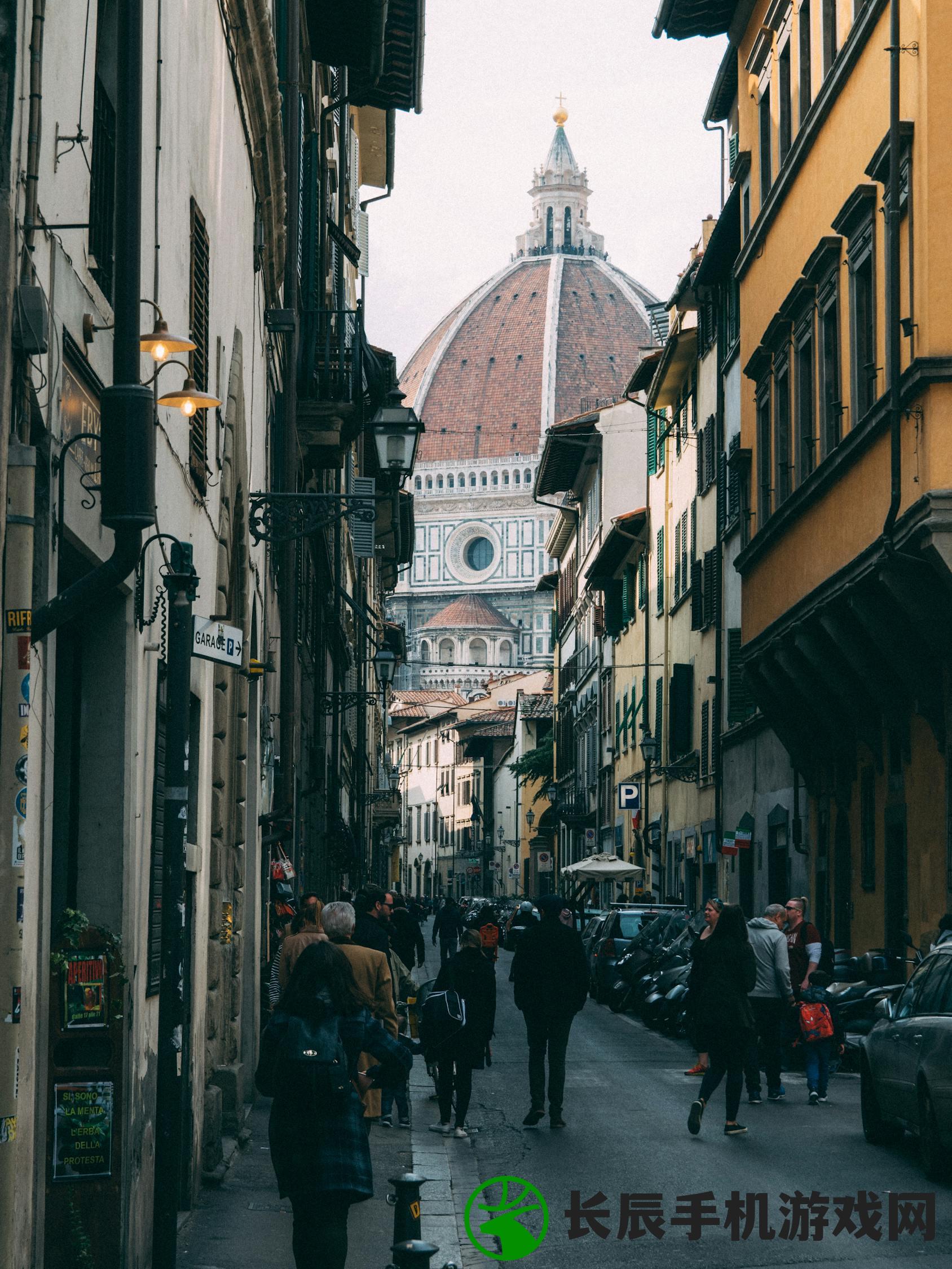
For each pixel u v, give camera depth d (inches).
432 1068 895.1
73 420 319.9
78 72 329.1
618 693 2748.5
